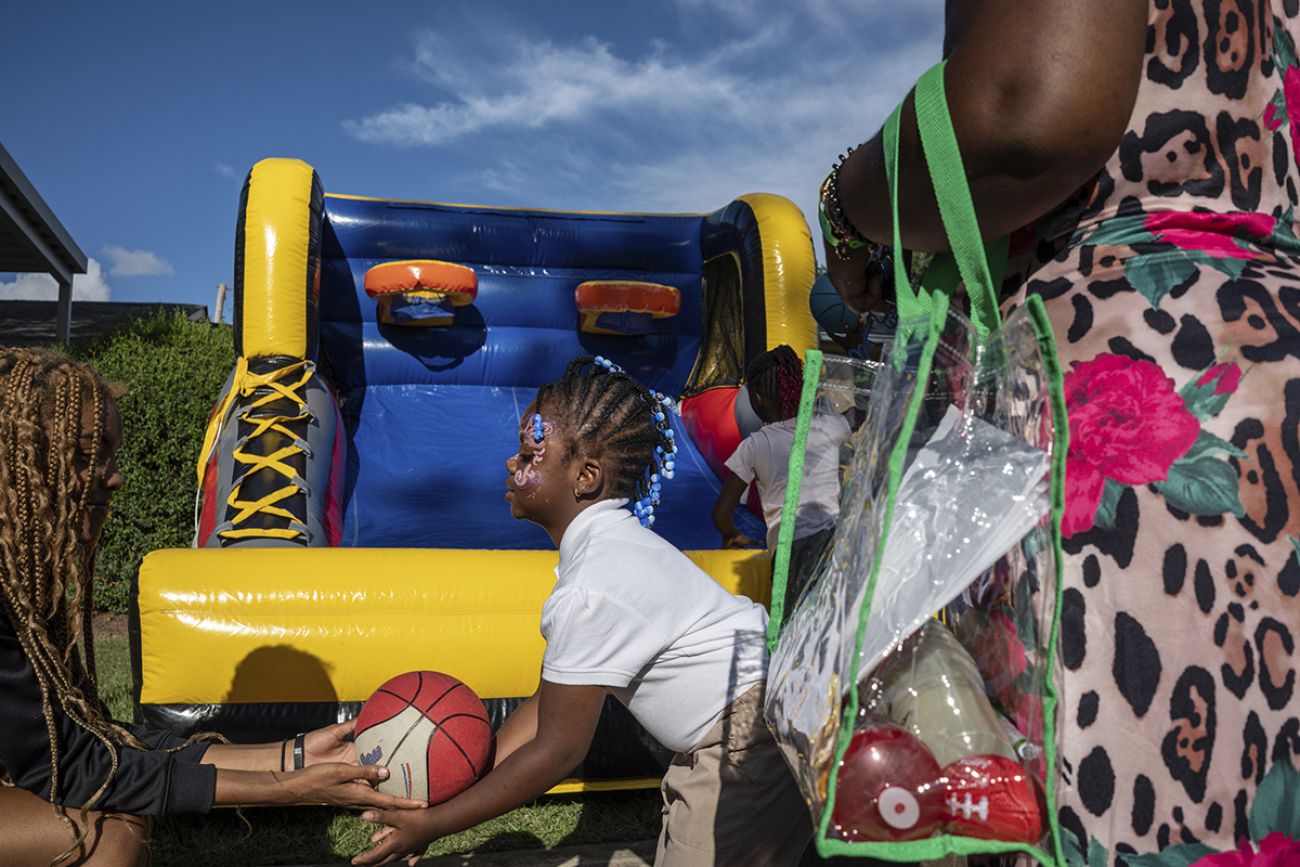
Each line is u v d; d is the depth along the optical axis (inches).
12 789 87.3
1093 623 45.1
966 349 45.2
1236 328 46.0
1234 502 44.9
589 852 127.6
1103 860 44.3
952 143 45.2
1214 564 44.7
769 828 89.1
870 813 43.2
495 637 137.6
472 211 310.7
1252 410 45.4
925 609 43.3
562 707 87.0
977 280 46.6
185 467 316.5
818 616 49.2
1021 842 42.8
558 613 87.7
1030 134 43.1
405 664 135.1
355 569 137.2
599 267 321.7
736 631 91.5
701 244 323.6
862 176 53.9
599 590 86.8
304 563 136.4
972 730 44.2
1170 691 44.2
